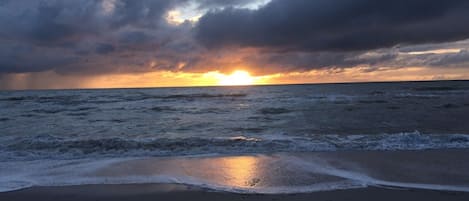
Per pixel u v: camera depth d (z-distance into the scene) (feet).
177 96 137.69
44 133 42.73
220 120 55.72
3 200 16.94
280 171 22.04
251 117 59.16
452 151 27.50
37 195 17.65
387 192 17.44
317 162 24.39
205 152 28.53
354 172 21.58
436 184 18.80
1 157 26.96
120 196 17.46
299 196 16.98
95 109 79.36
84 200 16.94
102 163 24.73
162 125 50.57
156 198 17.11
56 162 25.20
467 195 16.87
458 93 106.42
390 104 75.10
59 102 104.58
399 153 27.09
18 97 136.36
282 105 80.64
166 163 24.64
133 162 25.04
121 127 48.57
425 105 71.00
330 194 17.24
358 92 129.80
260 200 16.51
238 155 27.14
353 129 42.47
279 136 36.94
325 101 87.92
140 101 108.47
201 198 16.98
